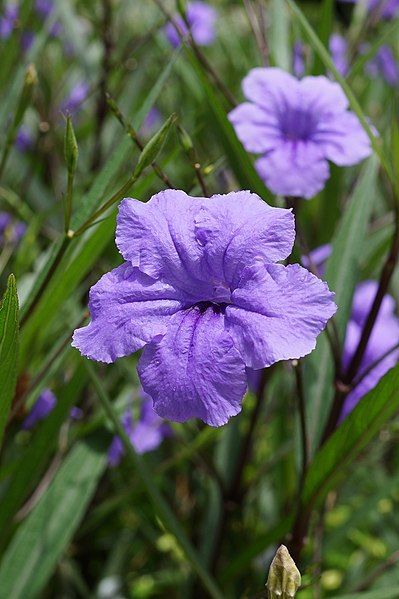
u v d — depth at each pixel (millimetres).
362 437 292
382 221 445
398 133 313
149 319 249
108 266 421
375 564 413
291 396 408
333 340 337
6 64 424
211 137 531
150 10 625
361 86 595
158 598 414
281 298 241
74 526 330
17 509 321
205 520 386
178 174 512
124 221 256
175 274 255
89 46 533
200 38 604
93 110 566
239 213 255
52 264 292
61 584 395
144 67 548
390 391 281
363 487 449
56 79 603
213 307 254
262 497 407
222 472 381
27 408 326
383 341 364
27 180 459
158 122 605
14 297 255
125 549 411
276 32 406
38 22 568
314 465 301
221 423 238
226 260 252
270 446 426
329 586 399
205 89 338
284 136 344
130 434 383
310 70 396
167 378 242
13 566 324
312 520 358
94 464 341
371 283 387
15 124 338
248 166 337
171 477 443
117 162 307
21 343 316
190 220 257
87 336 249
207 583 315
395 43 563
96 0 590
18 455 346
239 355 240
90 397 393
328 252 387
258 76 352
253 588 389
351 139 343
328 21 389
